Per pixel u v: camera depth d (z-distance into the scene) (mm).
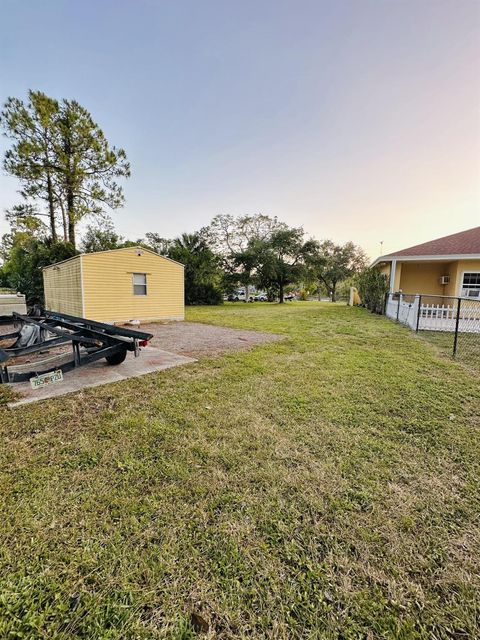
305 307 18047
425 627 1078
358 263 35594
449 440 2396
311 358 5027
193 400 3186
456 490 1812
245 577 1252
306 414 2848
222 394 3363
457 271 11367
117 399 3195
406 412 2910
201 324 9844
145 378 3928
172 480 1871
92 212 18062
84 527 1491
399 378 3943
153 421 2678
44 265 15625
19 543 1393
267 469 1997
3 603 1124
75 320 5324
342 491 1788
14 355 3467
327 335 7504
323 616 1108
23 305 8523
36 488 1772
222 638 1040
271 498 1721
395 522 1556
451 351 5648
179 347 5992
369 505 1679
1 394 3307
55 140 15625
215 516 1582
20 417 2742
